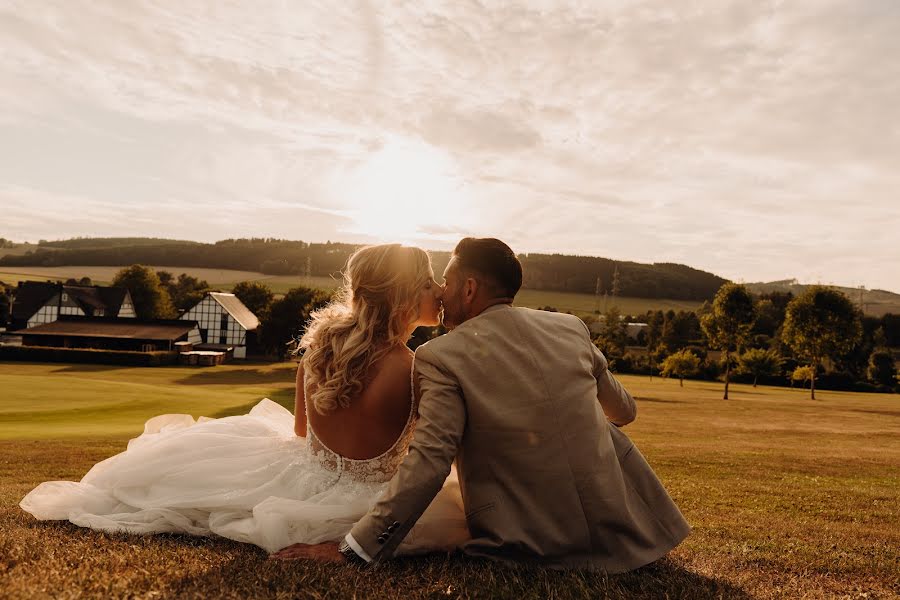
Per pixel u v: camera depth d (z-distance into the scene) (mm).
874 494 9562
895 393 74875
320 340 2926
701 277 184125
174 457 3104
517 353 2619
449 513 2928
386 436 2881
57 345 73125
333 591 2105
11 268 170375
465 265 2879
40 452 11711
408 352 2975
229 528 2793
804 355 60750
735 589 2547
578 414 2578
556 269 170875
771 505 8070
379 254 2875
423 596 2154
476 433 2590
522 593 2215
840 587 2779
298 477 2953
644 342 118250
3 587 1971
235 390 45438
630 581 2486
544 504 2549
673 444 20859
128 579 2131
